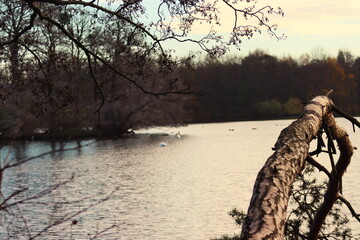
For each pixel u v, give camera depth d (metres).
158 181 38.03
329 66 121.38
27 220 20.31
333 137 7.57
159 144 67.38
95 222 22.75
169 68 10.38
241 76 123.88
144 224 23.52
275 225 3.32
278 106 122.88
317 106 6.62
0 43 10.43
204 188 34.34
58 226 19.81
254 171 42.66
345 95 119.44
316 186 10.83
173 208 27.48
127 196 31.09
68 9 10.67
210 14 10.20
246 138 78.12
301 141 4.96
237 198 30.17
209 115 121.94
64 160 50.31
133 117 68.44
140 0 10.09
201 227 22.94
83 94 37.06
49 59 11.20
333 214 11.81
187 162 49.81
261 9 10.20
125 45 10.32
